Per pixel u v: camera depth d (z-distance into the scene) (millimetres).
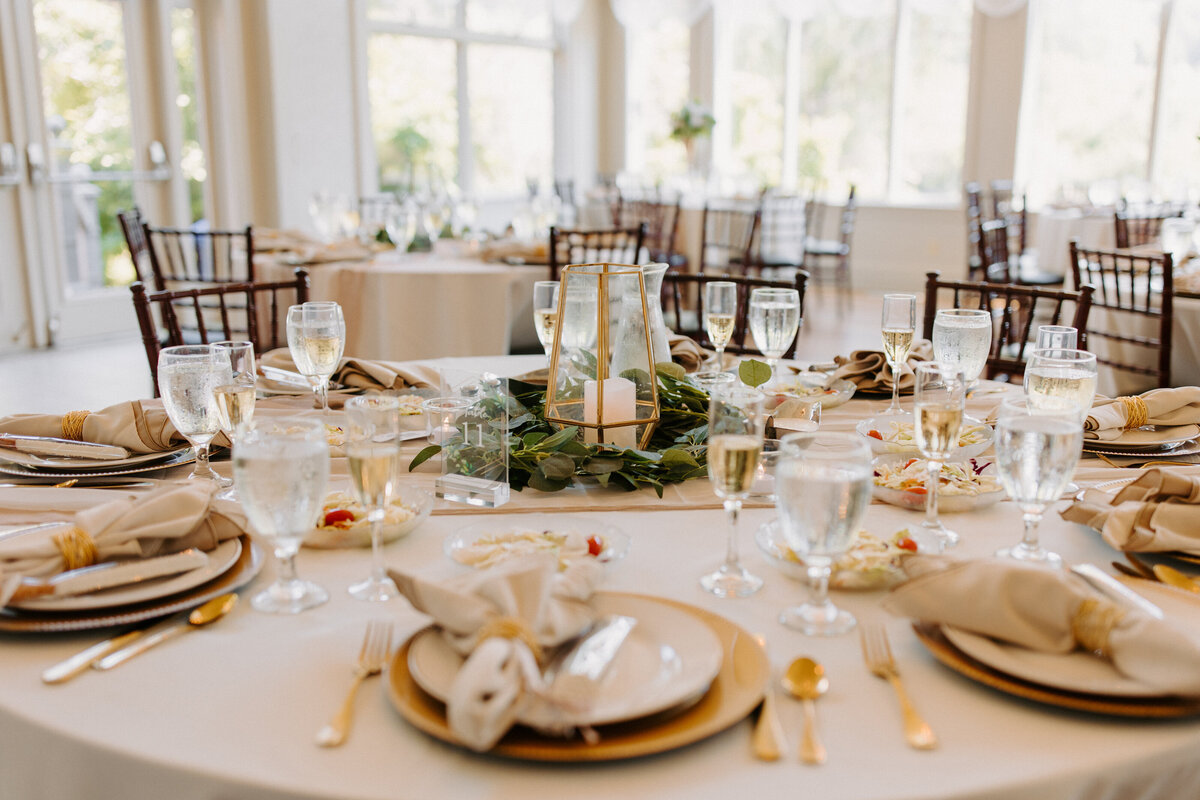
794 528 861
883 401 1813
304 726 767
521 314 3967
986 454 1504
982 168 7637
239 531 1070
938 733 760
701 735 723
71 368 5312
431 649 815
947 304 7598
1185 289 3318
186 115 6266
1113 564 1053
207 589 979
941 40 7684
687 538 1162
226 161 6406
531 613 781
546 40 8508
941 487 1263
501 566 869
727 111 8734
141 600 923
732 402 970
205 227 6445
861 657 873
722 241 6570
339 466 1379
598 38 8922
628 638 849
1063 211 5469
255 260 3916
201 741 745
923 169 7973
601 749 699
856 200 8234
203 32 6262
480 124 8062
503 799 680
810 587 1012
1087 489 1224
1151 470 1120
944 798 684
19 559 957
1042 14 7320
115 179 6008
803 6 8070
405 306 3846
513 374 1958
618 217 6789
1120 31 7082
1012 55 7359
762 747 729
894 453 1417
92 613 917
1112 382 3455
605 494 1314
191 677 837
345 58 6777
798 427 1418
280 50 6324
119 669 849
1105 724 773
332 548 1113
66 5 5656
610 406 1365
